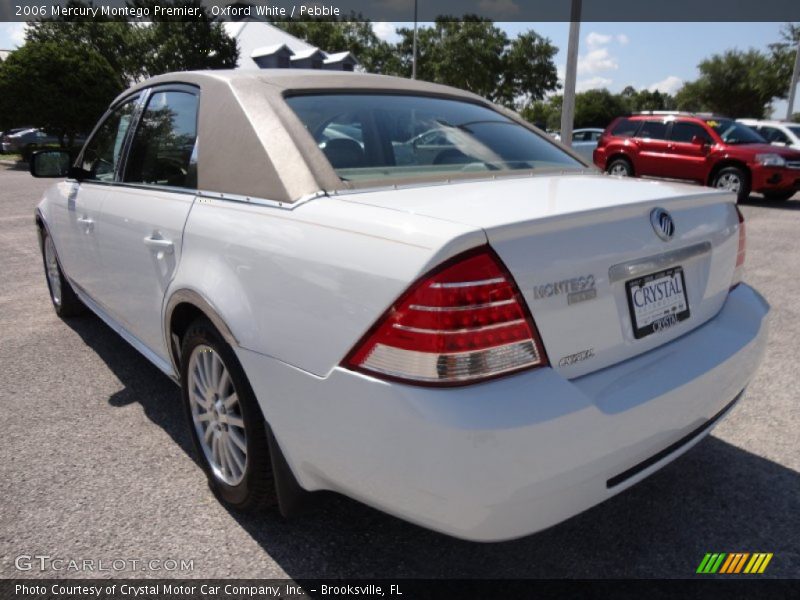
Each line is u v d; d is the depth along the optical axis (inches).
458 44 2064.5
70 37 1318.9
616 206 71.9
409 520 66.9
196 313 96.6
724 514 94.6
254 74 101.4
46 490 98.9
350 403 66.1
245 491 87.8
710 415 82.1
